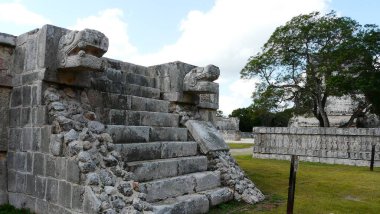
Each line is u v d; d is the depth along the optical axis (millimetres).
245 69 20406
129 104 6633
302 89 20094
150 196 5070
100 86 6312
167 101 7574
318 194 7496
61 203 4484
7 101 5719
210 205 5895
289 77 20000
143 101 6953
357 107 21328
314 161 15016
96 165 4406
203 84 7273
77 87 5539
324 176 10133
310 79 19469
